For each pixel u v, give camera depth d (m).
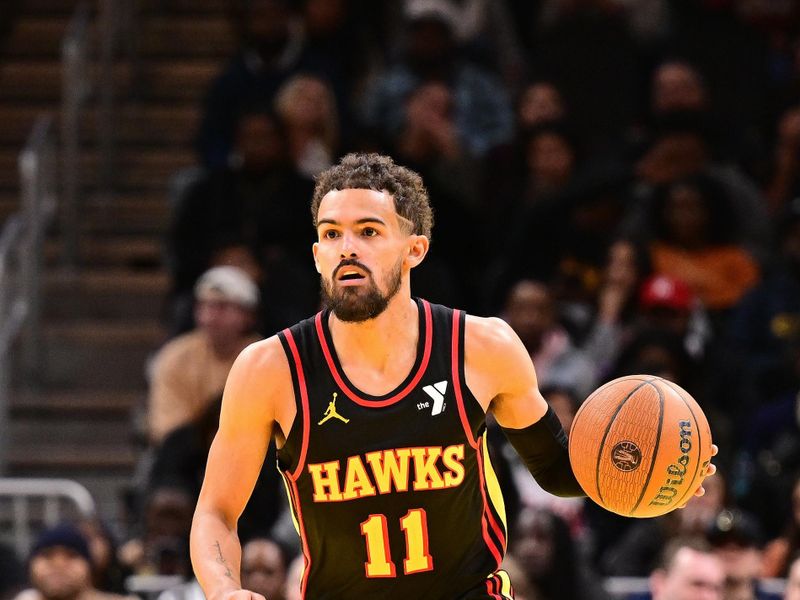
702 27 43.44
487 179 39.84
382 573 13.81
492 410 14.58
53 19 45.25
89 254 40.38
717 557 25.70
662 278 32.97
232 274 31.56
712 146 37.53
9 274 36.62
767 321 32.88
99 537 27.02
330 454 13.70
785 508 29.44
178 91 43.88
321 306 33.91
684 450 13.87
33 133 40.44
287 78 39.03
